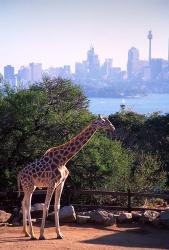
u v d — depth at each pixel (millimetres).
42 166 16125
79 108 25734
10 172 23203
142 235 17109
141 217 18828
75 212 20172
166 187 30797
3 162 23125
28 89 24938
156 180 27469
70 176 23234
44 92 24609
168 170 38469
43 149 23391
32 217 19375
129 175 25766
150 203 24594
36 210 19391
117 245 15266
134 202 23844
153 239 16469
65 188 21141
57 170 16031
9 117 23125
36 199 22625
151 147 45344
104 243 15500
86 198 23125
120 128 48906
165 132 49062
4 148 23109
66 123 23516
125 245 15344
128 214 19078
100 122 16344
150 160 28094
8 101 23500
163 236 17031
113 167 24031
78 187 23438
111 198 23391
